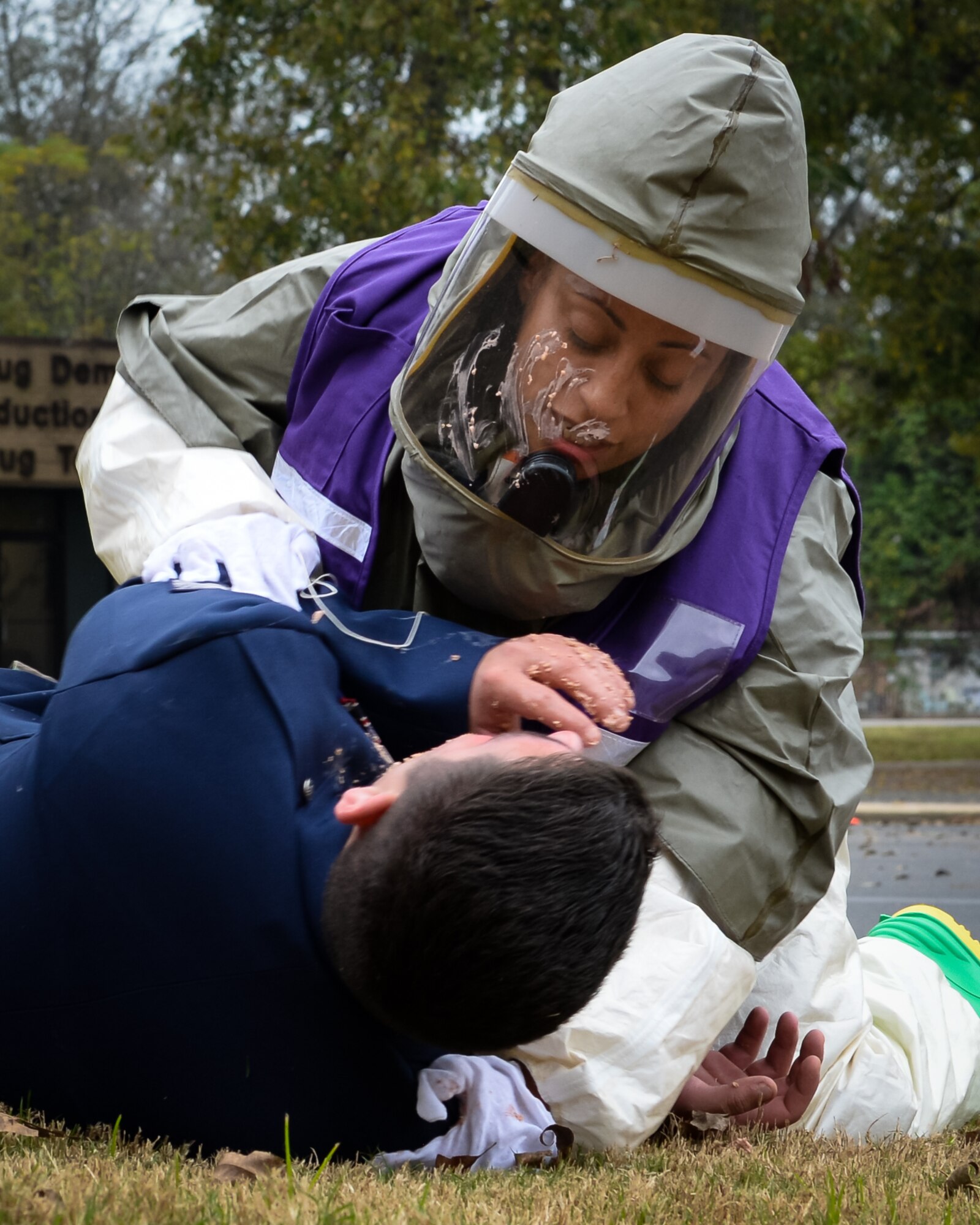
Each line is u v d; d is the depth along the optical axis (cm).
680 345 300
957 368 1889
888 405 2058
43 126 3419
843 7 1504
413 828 207
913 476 4412
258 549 328
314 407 371
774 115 300
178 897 231
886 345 1955
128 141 1872
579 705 269
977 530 4288
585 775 211
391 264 383
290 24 1652
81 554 1945
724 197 295
